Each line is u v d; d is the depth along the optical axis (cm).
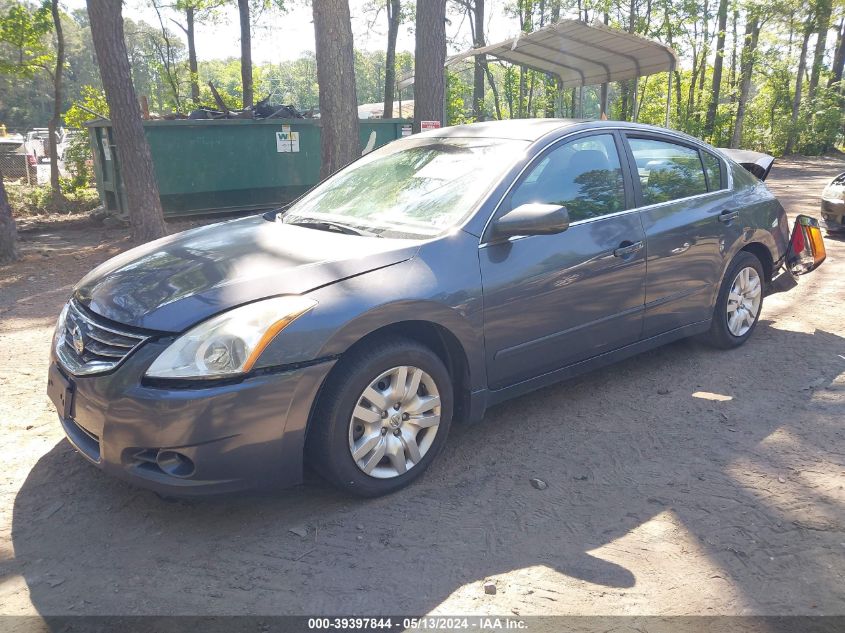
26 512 311
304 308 283
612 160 418
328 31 837
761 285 521
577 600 248
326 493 324
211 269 312
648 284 421
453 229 341
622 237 402
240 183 1264
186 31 2389
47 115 6512
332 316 286
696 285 458
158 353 271
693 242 448
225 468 272
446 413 334
